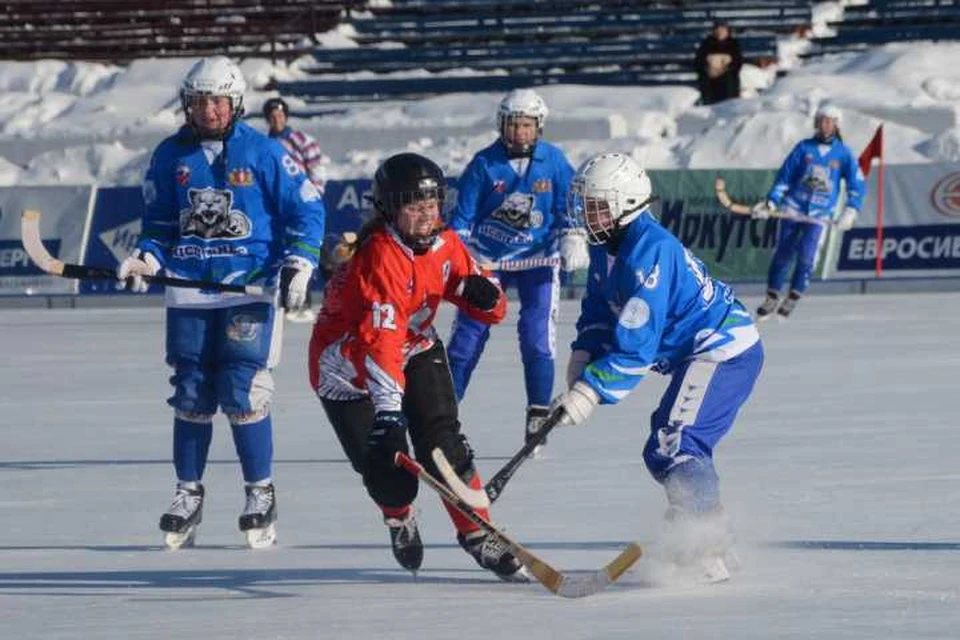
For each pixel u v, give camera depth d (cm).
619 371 1257
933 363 2983
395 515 1334
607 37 6425
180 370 1562
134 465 2086
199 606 1246
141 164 5862
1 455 2195
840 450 1997
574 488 1794
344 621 1162
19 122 6262
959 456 1922
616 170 1273
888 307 4241
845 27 6300
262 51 6612
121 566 1448
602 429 2302
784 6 6259
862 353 3186
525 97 2219
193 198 1562
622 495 1739
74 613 1234
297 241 1548
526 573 1330
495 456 2066
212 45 6700
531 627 1112
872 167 4703
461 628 1119
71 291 4903
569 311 4366
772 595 1206
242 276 1566
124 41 6775
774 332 3675
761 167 5306
